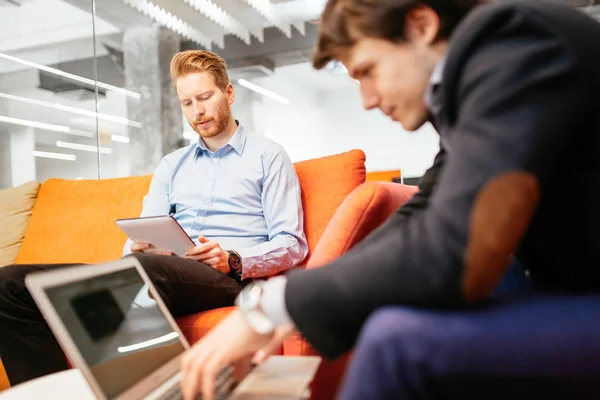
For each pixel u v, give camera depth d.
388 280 0.53
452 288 0.51
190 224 1.96
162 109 7.14
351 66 0.74
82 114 8.89
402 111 0.72
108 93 8.34
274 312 0.64
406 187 1.55
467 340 0.46
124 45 7.18
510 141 0.51
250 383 0.84
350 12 0.70
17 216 2.52
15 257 2.45
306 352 1.13
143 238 1.61
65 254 2.32
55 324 0.78
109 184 2.41
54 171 9.55
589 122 0.55
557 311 0.50
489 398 0.48
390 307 0.52
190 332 1.39
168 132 7.20
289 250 1.73
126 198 2.33
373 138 9.95
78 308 0.85
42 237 2.40
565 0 5.93
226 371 0.87
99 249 2.28
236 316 0.70
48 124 9.19
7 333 1.33
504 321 0.48
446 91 0.60
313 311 0.58
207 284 1.52
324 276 0.59
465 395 0.48
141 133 7.21
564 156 0.57
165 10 6.40
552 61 0.53
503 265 0.52
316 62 0.78
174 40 7.25
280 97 10.39
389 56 0.70
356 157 1.89
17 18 7.10
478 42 0.58
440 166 1.00
